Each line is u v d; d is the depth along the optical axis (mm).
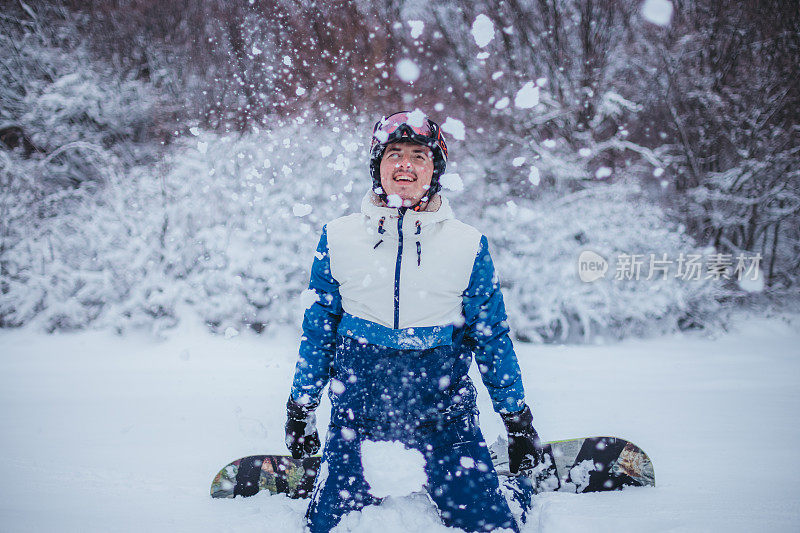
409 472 1459
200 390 3902
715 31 7395
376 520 1437
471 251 1481
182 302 5801
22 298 5961
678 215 7145
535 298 6109
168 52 7875
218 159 6410
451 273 1466
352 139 6746
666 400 3518
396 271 1461
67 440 2715
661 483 1975
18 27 7527
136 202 6191
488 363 1558
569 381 4148
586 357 5195
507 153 6867
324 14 7863
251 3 8117
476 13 7383
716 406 3359
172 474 2189
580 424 2922
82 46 7523
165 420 3107
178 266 5883
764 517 1620
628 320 6305
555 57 7277
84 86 7078
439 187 1532
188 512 1749
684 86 7324
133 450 2537
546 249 6172
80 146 6699
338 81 7668
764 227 7281
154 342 5496
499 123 7047
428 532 1419
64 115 6996
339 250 1503
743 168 7094
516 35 7305
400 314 1464
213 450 2549
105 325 5793
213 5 7984
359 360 1486
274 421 3080
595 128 7004
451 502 1447
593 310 5984
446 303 1478
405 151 1448
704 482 1984
